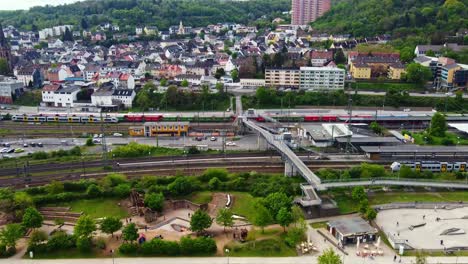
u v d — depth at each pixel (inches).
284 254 6530.5
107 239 6924.2
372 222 7544.3
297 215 7086.6
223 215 7052.2
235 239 6924.2
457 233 7190.0
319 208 7751.0
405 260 6417.3
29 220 6894.7
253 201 7800.2
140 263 6279.5
